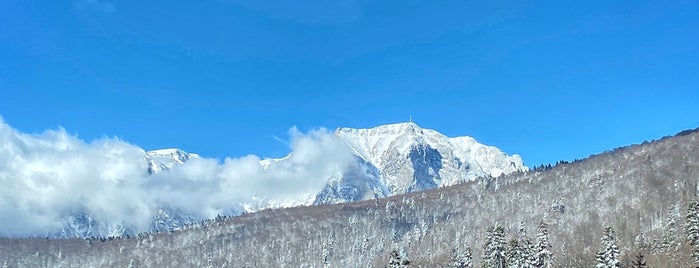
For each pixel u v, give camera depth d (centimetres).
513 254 15050
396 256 13125
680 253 18050
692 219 16675
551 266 16362
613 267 13288
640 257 15188
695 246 16425
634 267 15150
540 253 15788
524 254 14962
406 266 13112
